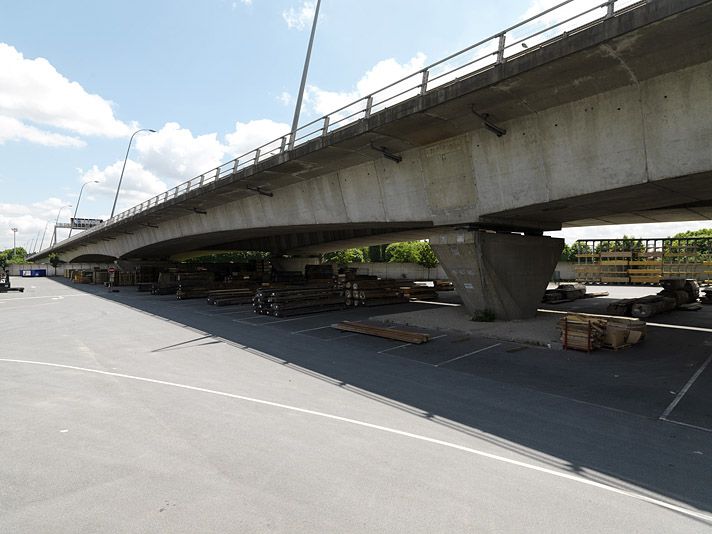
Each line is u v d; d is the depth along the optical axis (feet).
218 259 261.03
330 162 61.87
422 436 21.83
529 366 36.60
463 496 15.88
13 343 48.39
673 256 142.20
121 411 25.39
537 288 60.34
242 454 19.47
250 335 53.16
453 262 57.31
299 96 76.13
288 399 27.91
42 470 17.80
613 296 104.53
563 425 23.50
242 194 86.63
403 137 51.01
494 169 47.62
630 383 31.48
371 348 44.57
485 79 37.55
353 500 15.51
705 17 27.35
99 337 52.24
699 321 61.67
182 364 37.91
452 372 34.88
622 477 17.54
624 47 31.37
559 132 41.45
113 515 14.43
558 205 46.21
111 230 157.48
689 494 16.21
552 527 13.91
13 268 337.31
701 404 26.89
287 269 155.74
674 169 34.14
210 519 14.20
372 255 246.27
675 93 33.65
